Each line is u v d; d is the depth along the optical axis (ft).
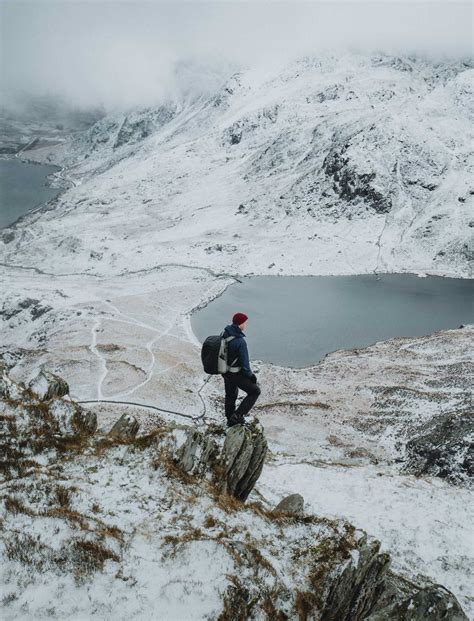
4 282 472.85
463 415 175.94
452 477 146.82
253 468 41.83
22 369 271.08
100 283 469.16
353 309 405.80
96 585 24.94
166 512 33.63
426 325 368.68
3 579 23.93
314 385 254.88
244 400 37.22
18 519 28.84
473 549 80.33
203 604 25.43
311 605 30.17
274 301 426.10
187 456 40.63
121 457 40.11
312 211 635.66
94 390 239.50
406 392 231.71
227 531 33.27
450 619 27.94
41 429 42.98
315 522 38.45
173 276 488.85
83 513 31.09
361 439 197.47
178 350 309.63
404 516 89.76
